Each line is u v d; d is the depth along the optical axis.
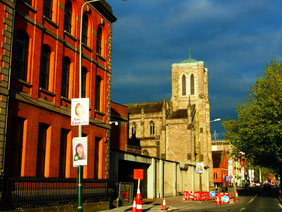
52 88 19.91
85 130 23.11
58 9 20.91
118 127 45.00
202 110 84.50
